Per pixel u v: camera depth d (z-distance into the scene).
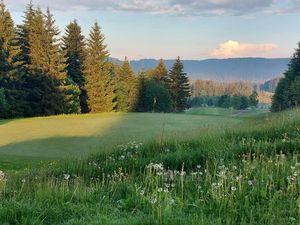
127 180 6.35
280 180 5.43
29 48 56.72
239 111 93.44
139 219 4.38
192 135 10.27
